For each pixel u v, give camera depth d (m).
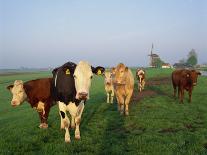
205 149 8.39
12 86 11.66
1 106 21.42
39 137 9.85
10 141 9.66
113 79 15.23
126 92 14.00
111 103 18.97
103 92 28.09
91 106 17.61
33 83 11.35
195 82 18.42
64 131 10.72
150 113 14.24
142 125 11.67
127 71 13.80
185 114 14.02
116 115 14.14
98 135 10.12
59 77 9.28
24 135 10.33
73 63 9.32
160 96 21.91
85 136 9.87
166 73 61.19
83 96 8.29
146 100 19.28
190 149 8.30
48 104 11.41
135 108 16.14
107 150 8.40
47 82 11.35
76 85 8.50
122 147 8.66
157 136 9.80
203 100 19.36
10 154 8.27
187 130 10.85
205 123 12.08
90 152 8.26
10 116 16.81
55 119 13.41
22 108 20.05
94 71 8.88
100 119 13.16
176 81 19.78
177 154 7.79
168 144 8.83
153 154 7.92
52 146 8.75
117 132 10.84
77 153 8.17
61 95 9.11
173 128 11.27
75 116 9.46
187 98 20.61
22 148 8.77
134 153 8.09
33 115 15.88
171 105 17.12
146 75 55.22
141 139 9.45
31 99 11.37
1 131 11.78
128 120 12.71
